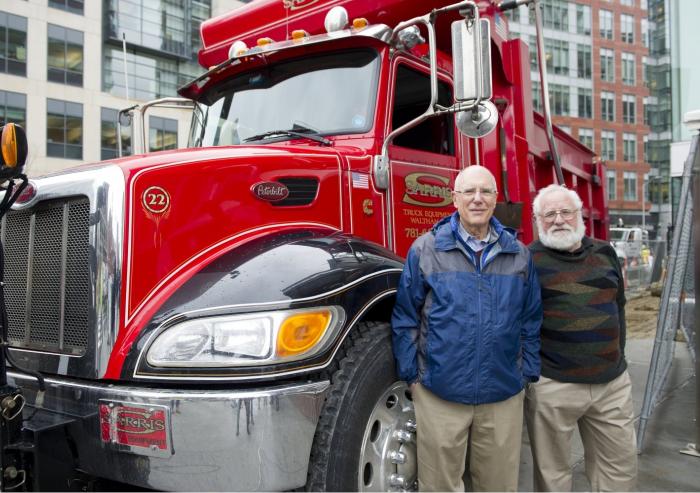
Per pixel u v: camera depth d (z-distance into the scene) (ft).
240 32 15.89
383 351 9.07
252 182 9.40
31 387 8.21
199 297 7.66
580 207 9.82
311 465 7.97
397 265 9.62
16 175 7.69
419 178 12.40
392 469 9.30
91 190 8.02
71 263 8.29
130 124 15.23
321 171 10.40
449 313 8.79
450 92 13.80
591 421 10.06
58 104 86.63
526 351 9.50
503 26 15.66
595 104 160.25
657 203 153.69
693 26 28.40
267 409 7.16
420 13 13.39
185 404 7.02
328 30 12.20
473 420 9.18
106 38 91.56
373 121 11.56
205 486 7.05
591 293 9.62
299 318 7.64
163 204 8.29
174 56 98.58
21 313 9.08
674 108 28.89
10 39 82.07
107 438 7.31
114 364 7.49
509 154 15.17
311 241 9.11
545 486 10.07
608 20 161.79
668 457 12.92
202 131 13.88
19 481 7.26
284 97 12.80
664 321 13.73
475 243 9.11
